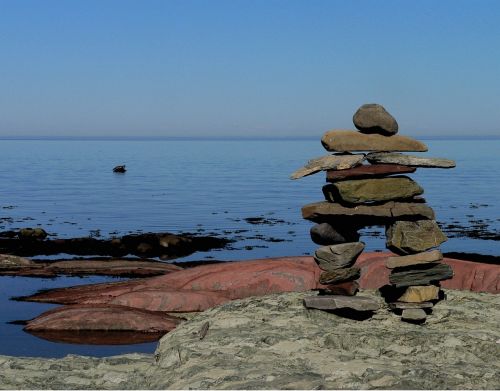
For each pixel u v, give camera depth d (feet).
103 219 194.70
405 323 42.09
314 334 39.47
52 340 58.59
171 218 197.88
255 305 46.42
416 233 42.19
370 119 42.93
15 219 192.95
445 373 32.86
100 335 59.98
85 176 407.03
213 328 42.47
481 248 138.72
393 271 42.50
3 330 62.54
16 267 102.42
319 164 42.75
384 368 33.60
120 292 74.79
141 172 458.09
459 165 579.07
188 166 553.23
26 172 448.24
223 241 145.79
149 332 60.85
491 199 263.29
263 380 31.96
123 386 35.99
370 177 42.73
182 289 71.61
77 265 103.09
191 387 32.17
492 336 39.32
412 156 42.63
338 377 32.30
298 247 139.74
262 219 195.00
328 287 44.39
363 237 157.28
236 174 438.81
